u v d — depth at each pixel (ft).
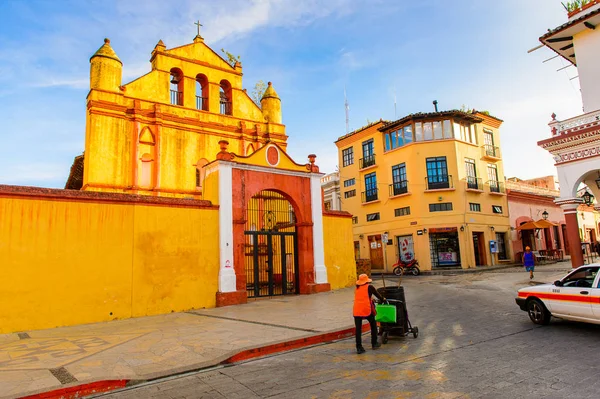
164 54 66.54
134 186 59.31
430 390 16.43
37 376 19.70
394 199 102.06
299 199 55.42
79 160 68.33
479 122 102.17
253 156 51.08
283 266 53.88
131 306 38.99
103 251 38.17
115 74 61.00
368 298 23.99
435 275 84.38
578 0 56.18
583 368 18.54
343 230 61.31
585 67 54.85
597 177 56.03
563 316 27.81
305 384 18.01
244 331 29.40
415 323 31.99
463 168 97.50
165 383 19.26
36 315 33.88
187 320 35.91
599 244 113.19
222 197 47.37
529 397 15.28
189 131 66.44
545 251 108.37
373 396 16.06
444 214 94.12
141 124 62.03
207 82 71.20
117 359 22.80
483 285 57.82
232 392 17.46
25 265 34.04
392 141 104.73
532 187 121.60
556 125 54.70
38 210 35.35
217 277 45.57
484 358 20.97
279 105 79.92
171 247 42.60
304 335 27.02
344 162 119.85
